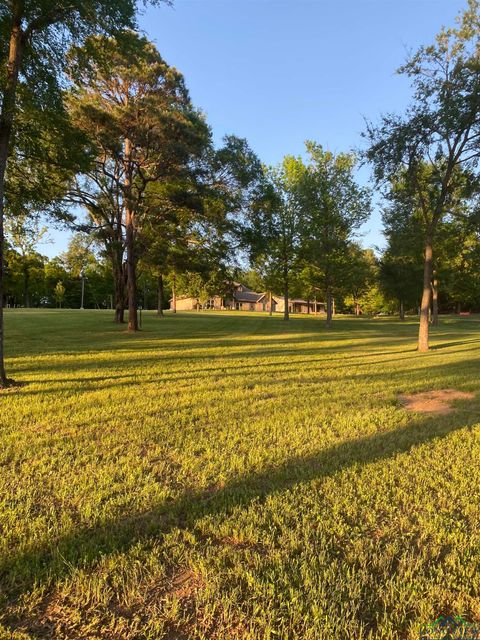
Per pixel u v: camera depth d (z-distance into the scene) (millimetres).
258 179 21719
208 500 3375
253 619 2109
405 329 28672
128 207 19906
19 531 2867
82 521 3043
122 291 28891
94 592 2322
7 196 11180
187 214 22000
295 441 4750
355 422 5527
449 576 2453
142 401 6602
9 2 7352
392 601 2275
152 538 2855
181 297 82438
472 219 14570
